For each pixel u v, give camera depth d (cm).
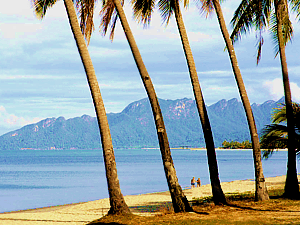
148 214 2230
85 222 2286
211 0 2098
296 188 2089
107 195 5369
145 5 1986
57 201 4734
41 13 1819
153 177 8594
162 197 3691
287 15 2112
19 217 2578
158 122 1739
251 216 1544
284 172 9012
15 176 9800
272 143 2189
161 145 1733
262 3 2244
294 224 1335
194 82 1967
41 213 2794
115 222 1476
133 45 1758
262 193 2025
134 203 3159
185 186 6100
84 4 1862
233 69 2067
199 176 8719
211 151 1936
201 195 3675
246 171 10006
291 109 2103
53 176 9725
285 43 2158
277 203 1878
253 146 2052
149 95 1731
